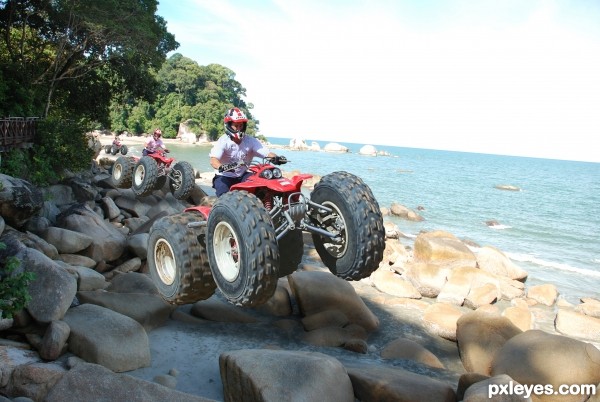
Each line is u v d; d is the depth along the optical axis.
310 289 9.30
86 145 17.00
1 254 7.08
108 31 21.16
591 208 42.59
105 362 6.41
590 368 6.70
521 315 10.35
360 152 139.25
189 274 4.94
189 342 7.80
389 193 43.12
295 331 8.77
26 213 9.41
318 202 4.49
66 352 6.54
